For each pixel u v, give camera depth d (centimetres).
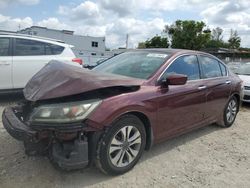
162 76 415
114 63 485
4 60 693
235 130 599
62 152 328
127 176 364
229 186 360
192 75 480
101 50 5628
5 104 704
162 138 417
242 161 438
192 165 411
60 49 786
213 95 522
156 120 395
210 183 364
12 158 391
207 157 444
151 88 391
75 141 321
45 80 368
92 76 348
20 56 718
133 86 365
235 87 602
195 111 475
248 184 368
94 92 337
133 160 376
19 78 718
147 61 448
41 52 752
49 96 323
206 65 529
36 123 317
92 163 348
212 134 561
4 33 721
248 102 904
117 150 353
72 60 791
